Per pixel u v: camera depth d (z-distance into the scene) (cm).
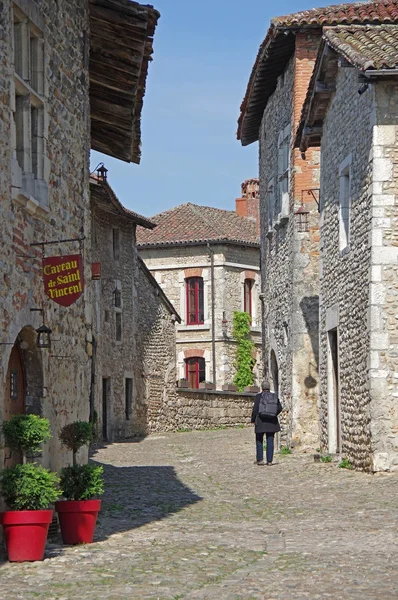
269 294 2541
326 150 1870
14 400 1003
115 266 3164
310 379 2114
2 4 916
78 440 1006
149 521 1131
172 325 3559
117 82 1423
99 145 1667
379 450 1495
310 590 728
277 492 1385
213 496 1372
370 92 1522
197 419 3609
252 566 831
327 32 1639
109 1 1258
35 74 1063
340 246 1731
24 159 1013
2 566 833
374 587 735
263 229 2672
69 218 1186
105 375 3009
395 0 2089
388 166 1497
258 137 2786
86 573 802
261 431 1841
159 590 735
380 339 1498
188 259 4525
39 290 1032
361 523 1071
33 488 848
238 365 4503
